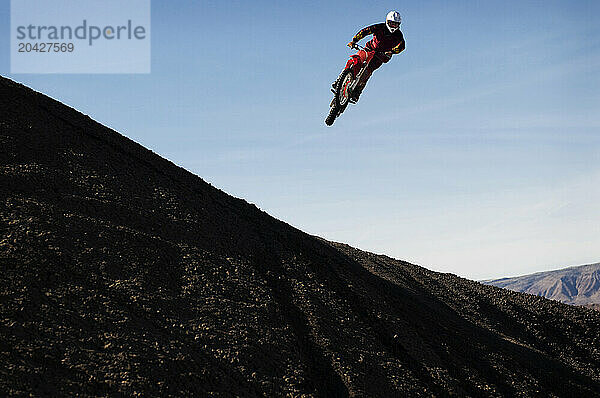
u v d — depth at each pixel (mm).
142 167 29047
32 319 14055
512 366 26156
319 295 23891
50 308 14859
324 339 20078
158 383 13789
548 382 26078
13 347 12719
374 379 19000
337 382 17922
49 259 17172
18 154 23469
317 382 17516
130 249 20344
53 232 18812
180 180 30266
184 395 13875
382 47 13297
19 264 16141
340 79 14266
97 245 19484
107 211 22656
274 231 29984
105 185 24719
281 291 22859
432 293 36062
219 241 25219
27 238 17719
